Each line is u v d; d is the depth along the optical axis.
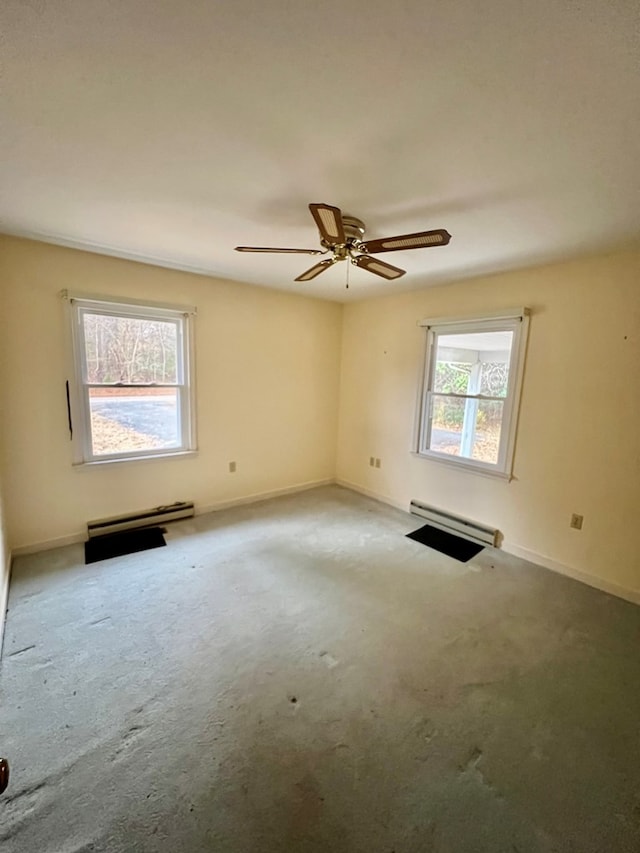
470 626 2.38
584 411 2.91
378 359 4.57
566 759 1.56
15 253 2.80
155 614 2.39
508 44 1.08
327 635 2.26
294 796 1.39
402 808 1.36
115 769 1.46
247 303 4.10
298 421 4.77
